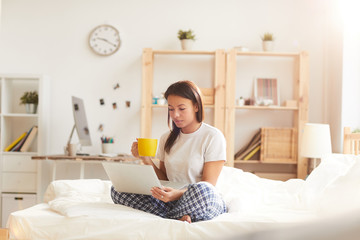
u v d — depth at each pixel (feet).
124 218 4.64
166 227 4.50
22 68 12.75
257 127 12.59
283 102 12.35
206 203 5.02
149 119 12.01
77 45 12.73
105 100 12.71
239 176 7.94
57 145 12.64
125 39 12.69
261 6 12.61
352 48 11.10
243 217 4.99
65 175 12.51
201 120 5.78
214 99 12.01
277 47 12.60
